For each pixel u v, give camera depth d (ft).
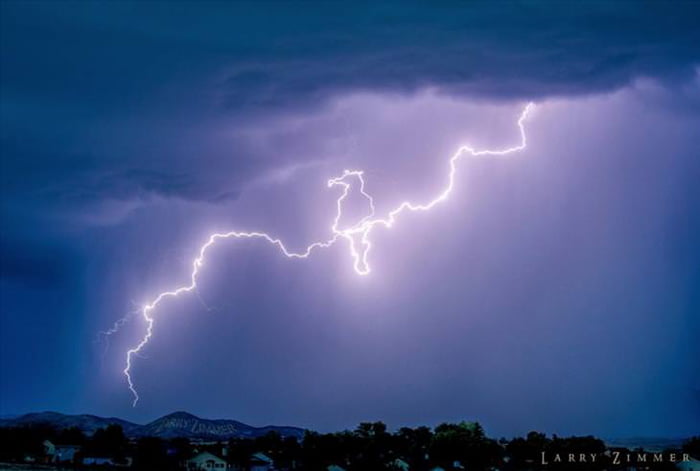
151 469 246.47
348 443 272.72
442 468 258.98
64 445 263.49
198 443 277.23
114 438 265.13
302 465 265.13
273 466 264.31
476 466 263.08
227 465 250.16
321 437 270.67
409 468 264.52
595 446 268.21
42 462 247.91
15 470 214.48
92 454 255.09
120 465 250.57
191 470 248.73
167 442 271.90
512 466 270.05
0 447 254.27
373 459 270.26
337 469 263.90
